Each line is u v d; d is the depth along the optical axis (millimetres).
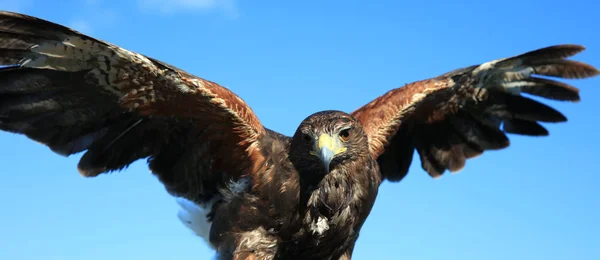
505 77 1711
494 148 1771
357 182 1558
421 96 1680
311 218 1546
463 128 1763
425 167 1776
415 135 1758
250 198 1555
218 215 1572
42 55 1509
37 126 1556
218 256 1558
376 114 1675
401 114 1678
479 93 1720
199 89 1521
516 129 1758
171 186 1617
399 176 1765
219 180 1602
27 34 1490
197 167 1603
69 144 1572
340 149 1531
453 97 1713
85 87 1537
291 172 1546
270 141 1561
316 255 1574
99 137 1579
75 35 1493
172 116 1563
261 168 1555
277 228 1551
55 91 1541
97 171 1590
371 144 1658
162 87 1527
